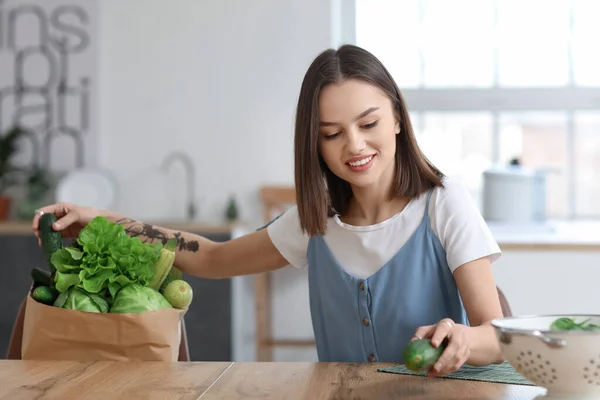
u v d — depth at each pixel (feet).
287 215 5.98
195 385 4.10
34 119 16.20
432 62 16.25
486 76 16.16
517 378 4.19
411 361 3.87
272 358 15.58
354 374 4.33
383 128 5.07
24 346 5.12
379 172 5.13
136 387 4.06
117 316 4.90
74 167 16.15
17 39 16.25
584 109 15.87
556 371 3.50
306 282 15.48
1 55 16.28
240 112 15.93
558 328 3.87
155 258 5.23
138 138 16.10
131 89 16.07
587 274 11.51
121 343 4.92
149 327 4.92
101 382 4.18
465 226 5.31
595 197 15.98
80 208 6.14
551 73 16.02
